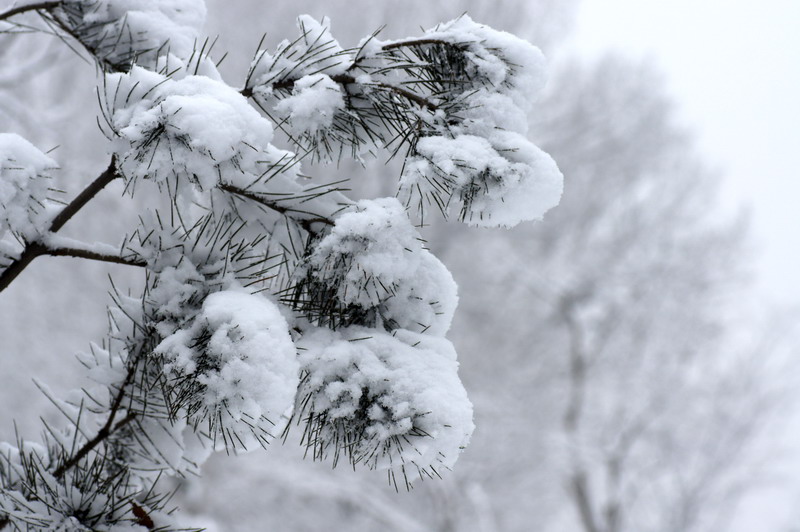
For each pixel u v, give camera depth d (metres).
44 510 1.66
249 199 1.78
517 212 1.65
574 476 10.96
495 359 11.75
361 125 1.86
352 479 10.09
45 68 5.42
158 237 1.68
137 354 1.74
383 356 1.54
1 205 1.56
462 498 10.16
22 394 8.91
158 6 2.02
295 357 1.41
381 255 1.56
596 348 12.12
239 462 9.66
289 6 9.90
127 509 1.76
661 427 10.92
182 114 1.35
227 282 1.61
